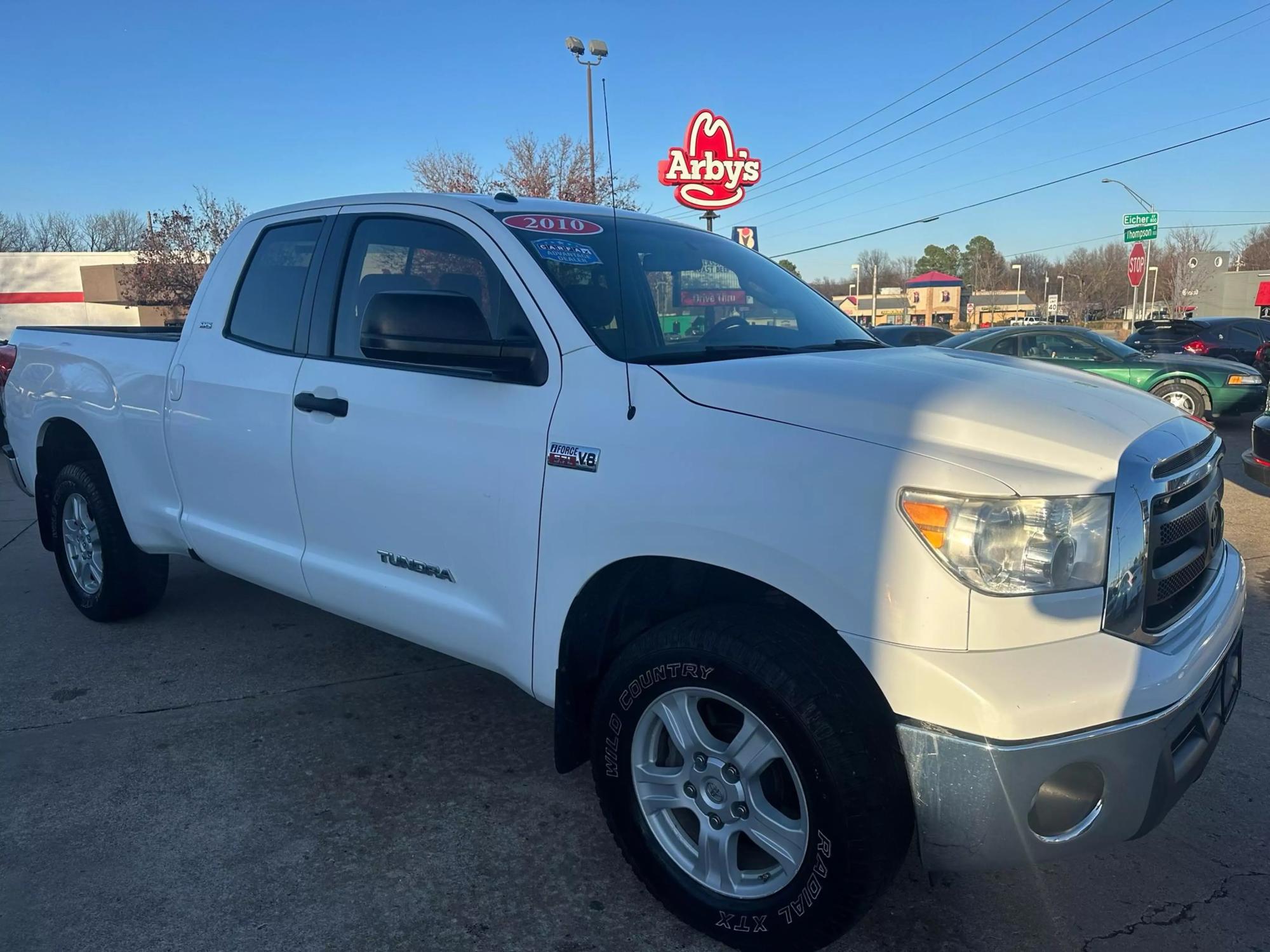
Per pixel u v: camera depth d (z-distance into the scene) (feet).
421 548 9.61
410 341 8.57
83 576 15.47
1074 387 8.13
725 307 10.27
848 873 6.65
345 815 9.73
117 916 8.09
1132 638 6.62
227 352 11.97
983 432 6.74
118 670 13.56
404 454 9.57
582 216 10.61
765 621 7.15
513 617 8.80
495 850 9.12
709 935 7.69
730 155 65.77
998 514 6.29
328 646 14.55
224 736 11.51
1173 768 6.78
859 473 6.64
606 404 8.07
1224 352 55.01
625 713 7.92
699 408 7.56
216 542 12.25
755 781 7.31
